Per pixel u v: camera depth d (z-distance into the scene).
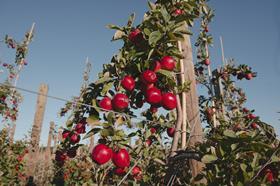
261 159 1.16
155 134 2.10
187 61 1.86
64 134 1.76
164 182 1.65
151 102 1.62
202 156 1.31
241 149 1.18
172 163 1.61
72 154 1.80
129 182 1.86
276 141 1.38
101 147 1.44
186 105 1.82
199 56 4.34
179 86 1.77
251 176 1.11
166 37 1.64
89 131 1.48
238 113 3.46
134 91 1.70
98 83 1.55
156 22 1.63
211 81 4.17
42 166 8.91
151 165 2.10
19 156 6.73
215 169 1.21
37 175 8.64
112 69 1.64
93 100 1.55
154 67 1.60
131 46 1.69
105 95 1.58
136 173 1.94
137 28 1.73
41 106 7.55
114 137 1.46
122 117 1.52
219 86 4.02
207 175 1.21
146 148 2.03
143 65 1.61
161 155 2.16
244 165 1.12
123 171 1.73
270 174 1.14
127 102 1.52
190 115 1.81
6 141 6.46
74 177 5.88
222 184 1.16
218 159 1.19
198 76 4.29
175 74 1.82
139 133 2.00
